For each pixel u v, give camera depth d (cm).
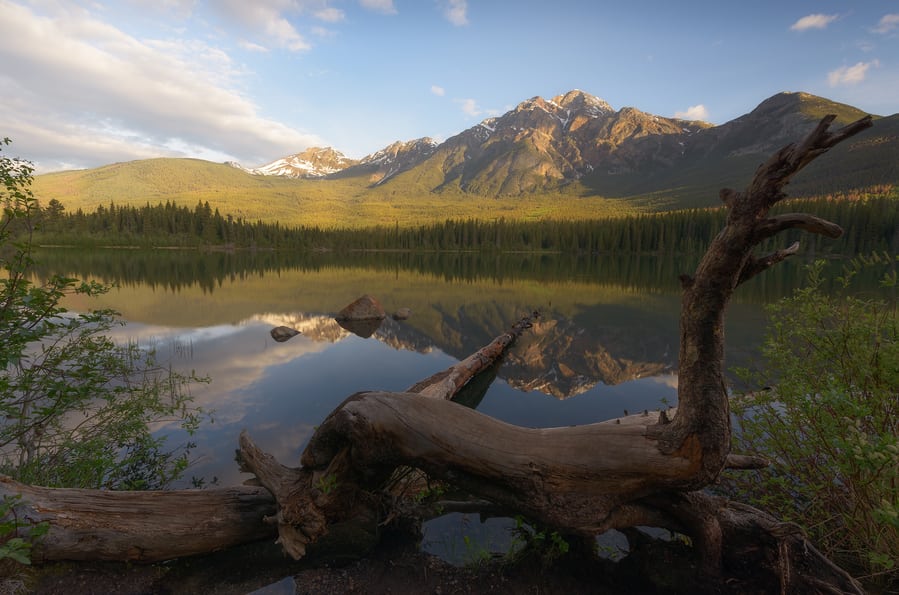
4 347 396
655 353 1240
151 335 1381
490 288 3016
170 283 3025
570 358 1193
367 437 341
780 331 457
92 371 500
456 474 358
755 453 451
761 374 483
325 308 2052
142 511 344
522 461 336
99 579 322
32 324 412
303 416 707
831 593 302
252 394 819
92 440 505
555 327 1630
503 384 959
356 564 356
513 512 435
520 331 1498
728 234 273
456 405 371
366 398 357
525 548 372
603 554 368
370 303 1800
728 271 279
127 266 4466
